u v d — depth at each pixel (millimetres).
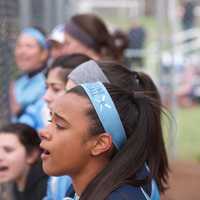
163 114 6496
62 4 18484
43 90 11352
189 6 49875
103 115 5320
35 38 12492
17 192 9438
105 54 10883
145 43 37094
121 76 6664
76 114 5277
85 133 5266
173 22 21422
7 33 13680
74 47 10648
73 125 5266
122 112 5488
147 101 5812
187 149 26484
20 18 15125
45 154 5391
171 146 21562
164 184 6297
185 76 35969
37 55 12438
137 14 61250
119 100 5523
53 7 18047
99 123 5297
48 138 5324
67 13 20297
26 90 11750
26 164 9164
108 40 10930
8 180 9195
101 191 5203
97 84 5562
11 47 14109
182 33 44844
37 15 17562
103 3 63938
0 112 13242
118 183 5258
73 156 5289
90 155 5340
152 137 5793
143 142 5562
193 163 23125
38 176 8727
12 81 13367
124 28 54219
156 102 6016
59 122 5316
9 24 13906
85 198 5246
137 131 5559
